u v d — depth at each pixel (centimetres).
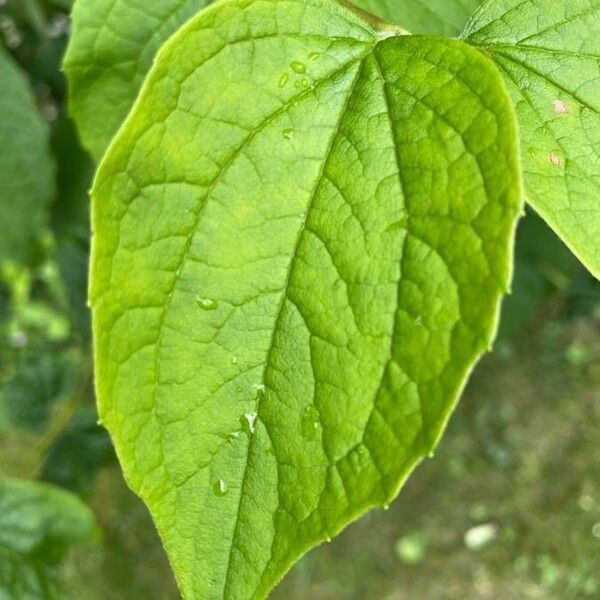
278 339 12
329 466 11
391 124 12
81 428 37
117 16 17
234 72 12
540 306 51
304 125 12
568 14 14
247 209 12
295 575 63
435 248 11
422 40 12
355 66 12
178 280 12
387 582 63
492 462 66
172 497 12
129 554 63
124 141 11
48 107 40
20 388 41
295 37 12
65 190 34
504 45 14
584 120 13
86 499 39
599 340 69
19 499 30
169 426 12
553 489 64
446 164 11
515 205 11
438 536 64
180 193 12
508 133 11
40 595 29
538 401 68
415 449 11
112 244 11
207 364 12
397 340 11
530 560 62
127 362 12
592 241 13
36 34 39
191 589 11
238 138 12
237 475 12
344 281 12
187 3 17
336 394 11
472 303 10
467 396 68
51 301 52
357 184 12
